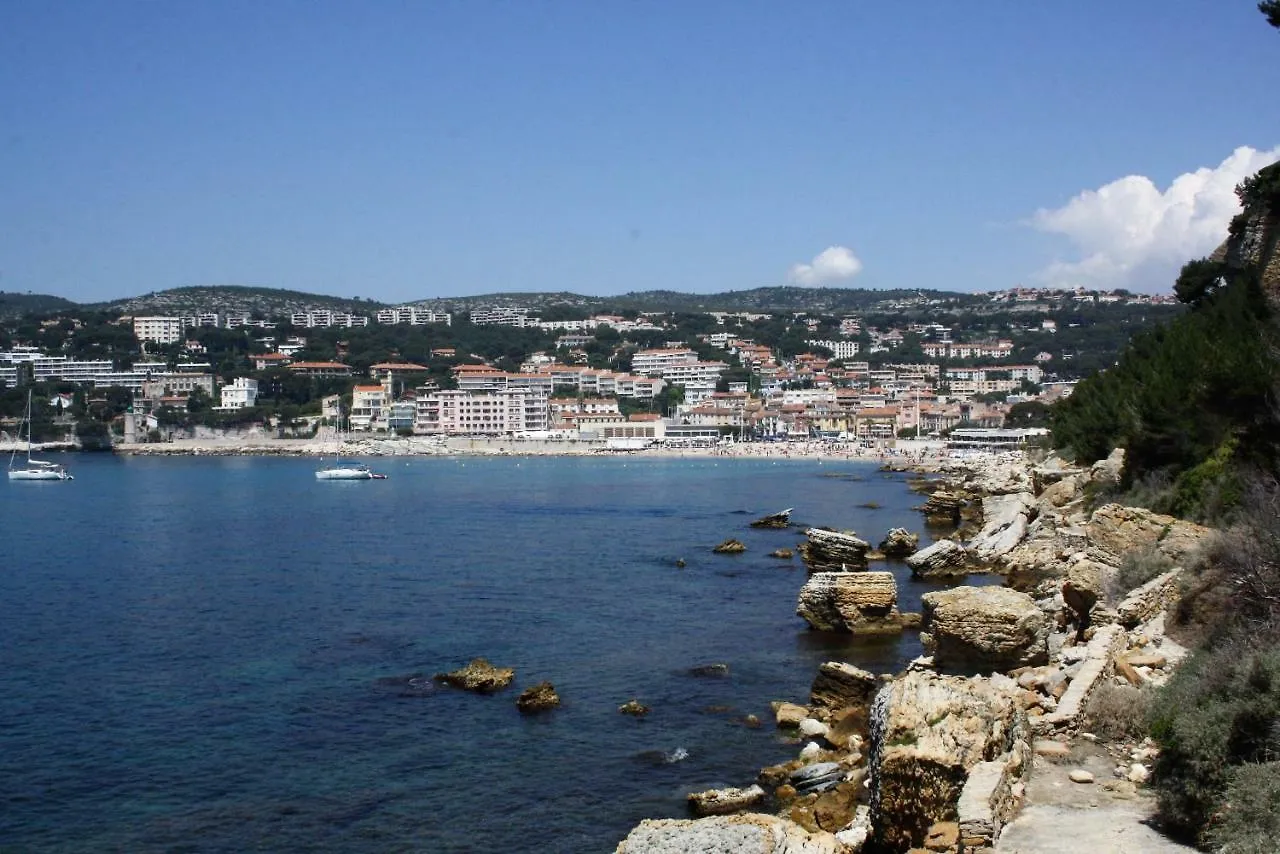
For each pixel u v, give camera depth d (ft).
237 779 115.96
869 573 180.24
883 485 619.26
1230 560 98.73
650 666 158.81
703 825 66.95
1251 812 59.31
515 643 176.96
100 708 143.13
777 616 195.21
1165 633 104.12
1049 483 255.91
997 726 74.90
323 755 122.72
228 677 158.20
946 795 69.77
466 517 425.69
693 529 364.38
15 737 131.03
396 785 112.98
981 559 226.58
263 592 236.43
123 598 231.50
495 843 98.58
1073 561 144.97
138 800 110.73
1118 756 78.38
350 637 184.75
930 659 117.39
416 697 145.07
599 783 111.75
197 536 364.58
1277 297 219.20
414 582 247.09
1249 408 161.58
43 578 264.93
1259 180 275.80
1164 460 187.11
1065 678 94.27
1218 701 71.05
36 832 103.30
